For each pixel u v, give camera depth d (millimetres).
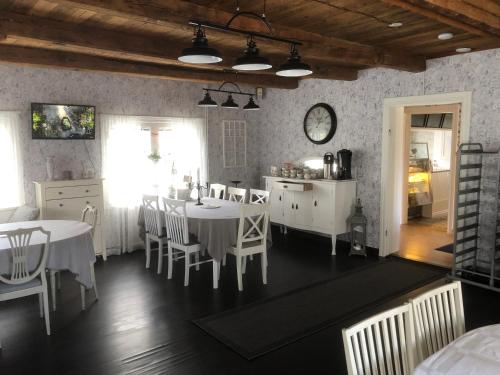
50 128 5156
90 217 4926
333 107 6102
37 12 3131
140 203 5922
